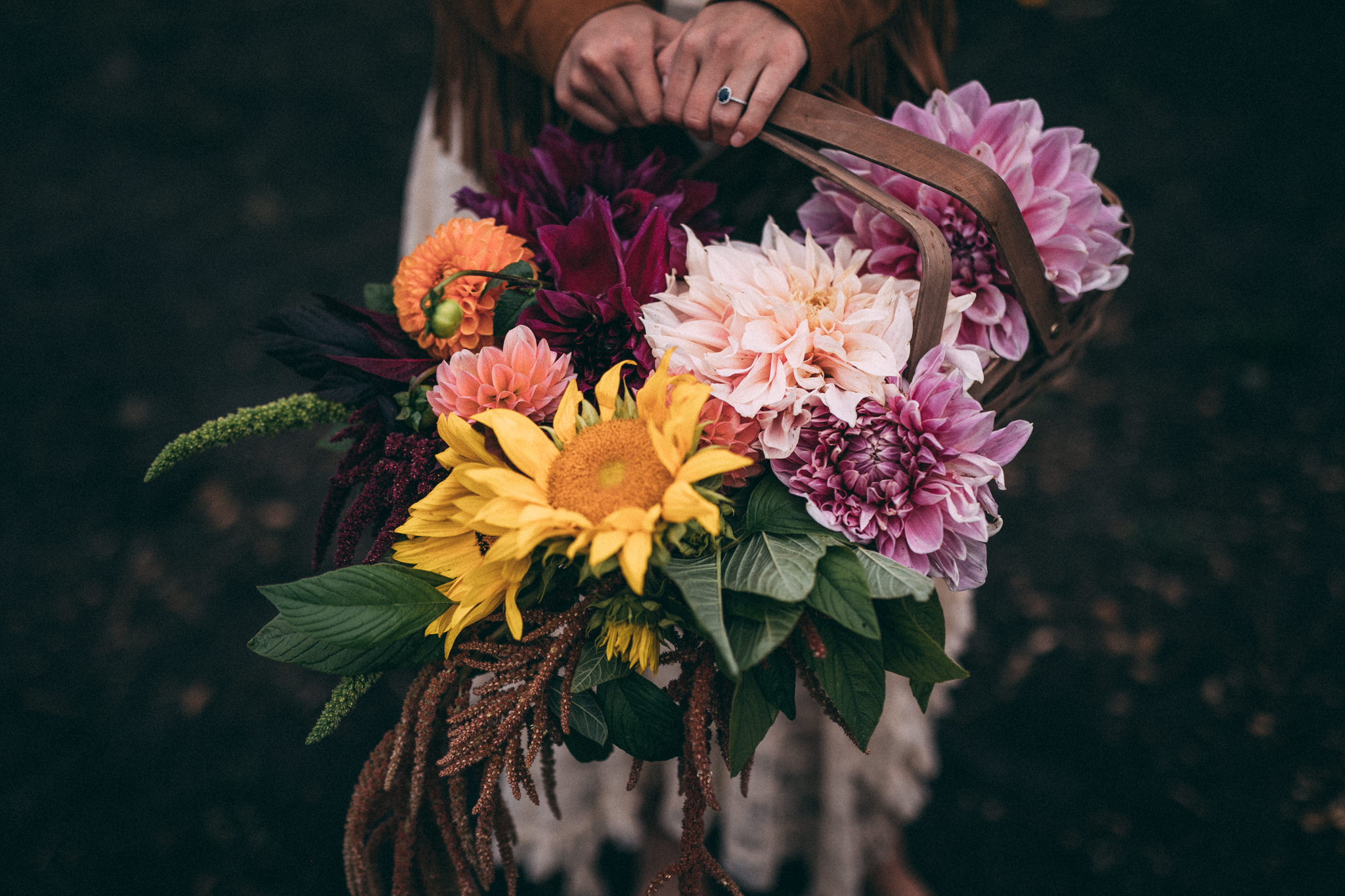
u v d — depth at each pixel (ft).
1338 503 7.25
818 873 5.00
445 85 3.65
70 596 7.10
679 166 2.98
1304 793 5.72
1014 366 2.77
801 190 3.38
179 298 9.25
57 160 10.57
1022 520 7.48
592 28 2.99
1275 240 9.29
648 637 2.26
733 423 2.40
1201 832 5.62
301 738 6.28
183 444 2.49
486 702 2.29
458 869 2.56
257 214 10.11
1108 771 5.95
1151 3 12.14
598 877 5.74
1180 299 8.91
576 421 2.31
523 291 2.60
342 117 11.24
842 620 2.15
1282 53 11.32
